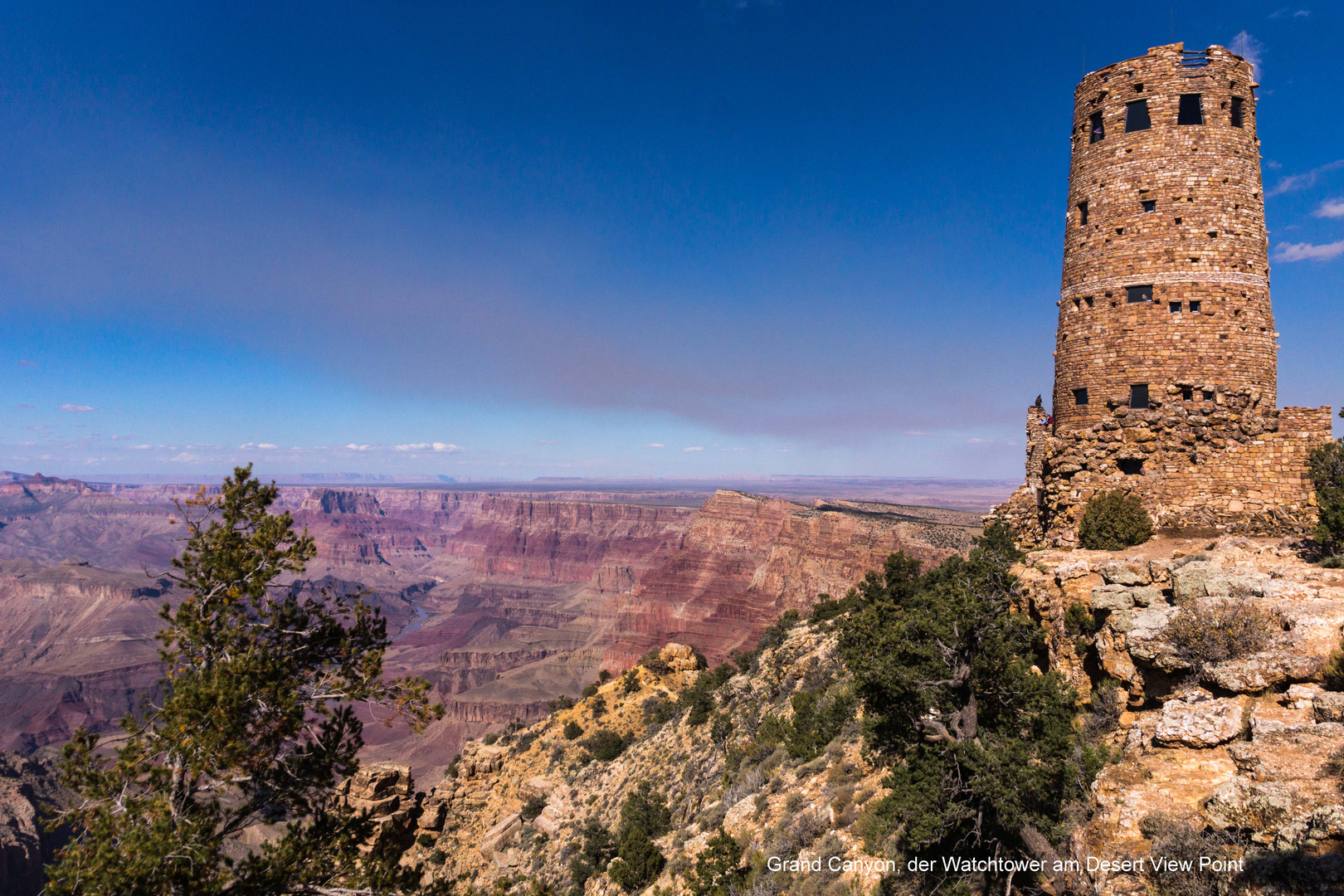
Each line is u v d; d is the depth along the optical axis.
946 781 16.44
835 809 23.41
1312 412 27.02
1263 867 9.88
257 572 20.48
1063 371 34.00
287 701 19.16
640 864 33.47
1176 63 31.08
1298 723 12.58
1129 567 20.84
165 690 19.48
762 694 51.62
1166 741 14.09
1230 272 30.17
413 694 21.44
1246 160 30.91
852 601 51.28
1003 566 24.14
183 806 18.19
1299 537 24.94
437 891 21.09
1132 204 31.48
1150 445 28.95
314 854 19.50
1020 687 17.56
